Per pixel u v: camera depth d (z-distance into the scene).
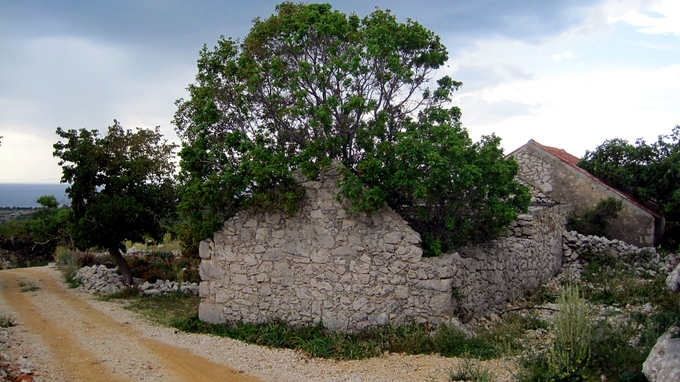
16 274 23.83
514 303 14.62
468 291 12.45
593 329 8.74
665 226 21.64
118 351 10.77
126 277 19.23
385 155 11.84
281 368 9.86
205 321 13.30
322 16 12.90
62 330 12.55
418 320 11.58
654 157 22.64
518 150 23.61
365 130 12.77
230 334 12.47
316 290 12.32
